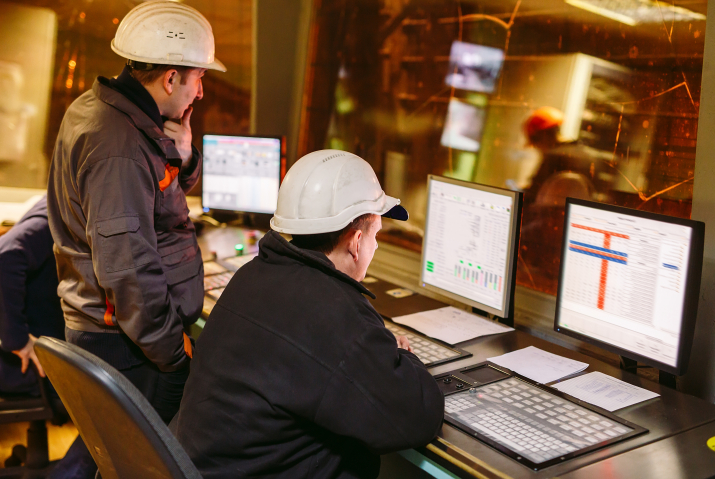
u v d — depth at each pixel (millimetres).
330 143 3289
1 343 2070
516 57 2264
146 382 1936
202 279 2076
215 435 1279
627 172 1948
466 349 1856
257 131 3539
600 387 1607
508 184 2338
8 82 3201
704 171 1670
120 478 1234
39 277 2191
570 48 2080
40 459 2270
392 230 2852
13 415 2104
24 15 3141
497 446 1321
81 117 1768
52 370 1171
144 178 1724
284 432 1270
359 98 3049
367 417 1240
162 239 1918
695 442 1352
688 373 1740
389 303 2254
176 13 1850
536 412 1473
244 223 3207
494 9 2328
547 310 2150
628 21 1905
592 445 1322
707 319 1685
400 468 1806
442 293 2180
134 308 1696
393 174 2871
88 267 1820
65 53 3232
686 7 1756
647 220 1564
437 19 2572
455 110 2527
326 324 1257
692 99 1766
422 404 1297
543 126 2189
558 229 2162
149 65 1799
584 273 1734
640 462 1271
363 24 2971
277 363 1248
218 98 3561
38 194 3326
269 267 1373
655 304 1572
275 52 3422
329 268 1322
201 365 1345
